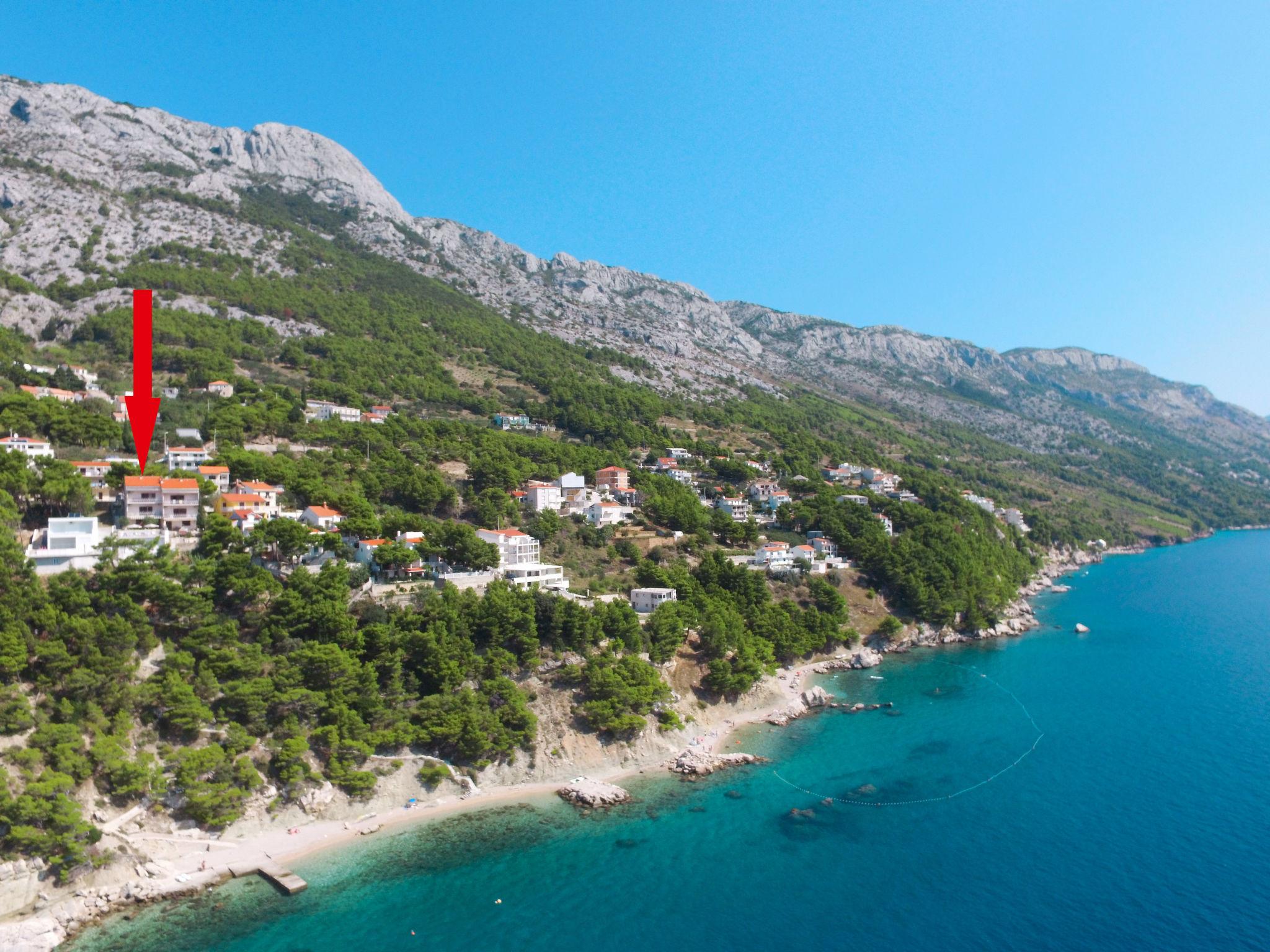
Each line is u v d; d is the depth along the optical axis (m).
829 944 72.44
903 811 97.88
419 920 74.94
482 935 73.12
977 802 99.88
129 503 124.81
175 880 77.75
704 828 93.50
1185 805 98.44
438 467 197.00
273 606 106.62
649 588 153.00
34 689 83.38
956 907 77.94
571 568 160.88
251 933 72.00
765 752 115.81
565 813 96.62
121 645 89.25
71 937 70.25
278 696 94.12
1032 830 92.69
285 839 86.31
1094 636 190.88
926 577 191.12
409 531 143.25
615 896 79.50
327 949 70.19
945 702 138.25
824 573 187.50
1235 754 114.06
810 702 136.25
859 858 87.00
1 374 182.25
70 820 73.38
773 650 147.62
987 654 172.75
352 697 99.19
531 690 112.50
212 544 113.94
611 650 122.44
